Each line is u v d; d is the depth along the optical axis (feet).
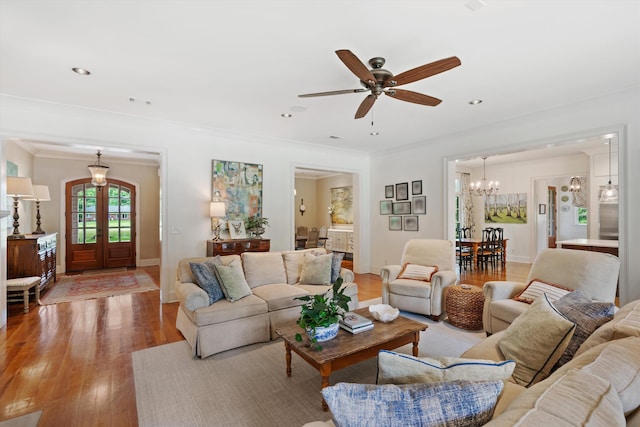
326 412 6.98
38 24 7.37
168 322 12.62
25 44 8.23
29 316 13.29
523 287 10.43
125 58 9.00
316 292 12.07
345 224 31.94
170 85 10.85
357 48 8.48
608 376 3.00
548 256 10.40
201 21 7.31
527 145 14.23
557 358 5.39
